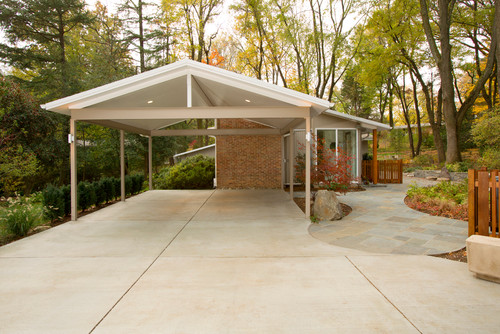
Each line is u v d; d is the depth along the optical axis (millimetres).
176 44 19250
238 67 20078
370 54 18188
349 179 7875
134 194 11406
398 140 28047
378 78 18812
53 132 13102
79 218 7004
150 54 19500
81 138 17078
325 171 7863
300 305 2818
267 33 18094
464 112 14828
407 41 18406
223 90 7402
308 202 6688
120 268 3828
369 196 9688
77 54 19891
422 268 3705
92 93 6023
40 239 5223
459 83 26375
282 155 12656
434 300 2883
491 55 13797
